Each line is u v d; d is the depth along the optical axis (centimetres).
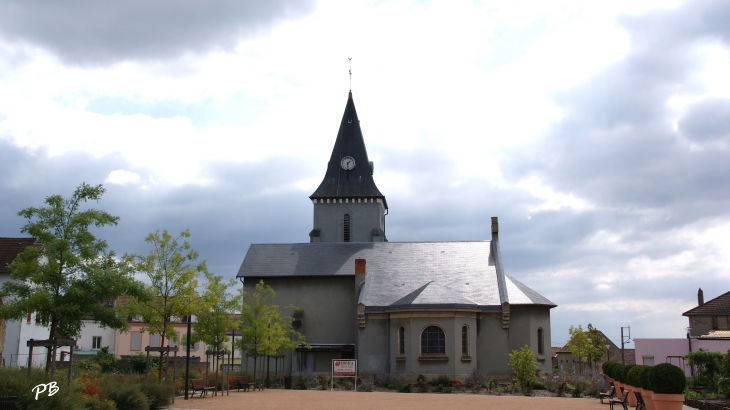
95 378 2505
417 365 5000
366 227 7369
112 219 2856
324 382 4650
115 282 2733
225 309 4003
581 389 4094
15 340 4638
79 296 2664
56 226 2764
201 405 2750
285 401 3022
